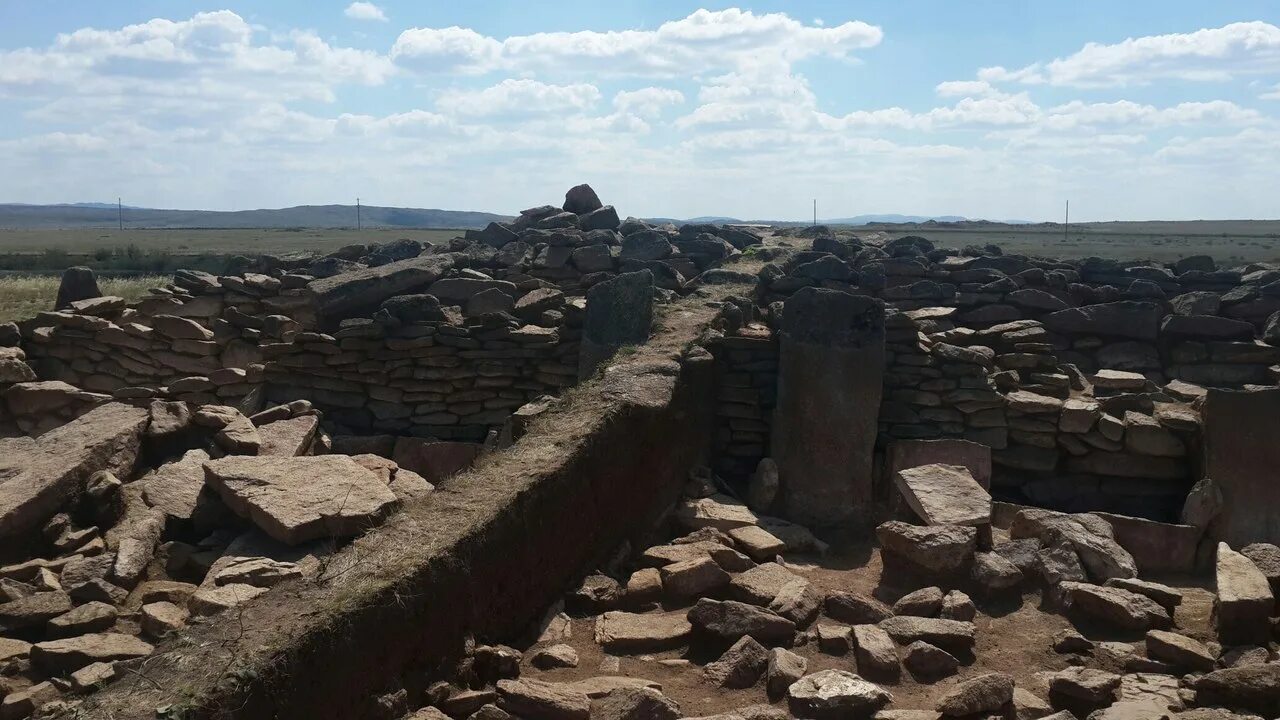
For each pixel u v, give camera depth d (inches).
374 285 510.0
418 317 466.6
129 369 538.9
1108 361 482.9
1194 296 490.9
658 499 341.1
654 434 331.0
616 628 256.1
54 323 548.7
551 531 265.4
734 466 411.2
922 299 515.5
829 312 385.1
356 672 190.5
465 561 224.1
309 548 285.0
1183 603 276.1
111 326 542.9
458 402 452.8
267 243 2536.9
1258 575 262.8
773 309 444.8
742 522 334.6
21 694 219.3
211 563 293.1
